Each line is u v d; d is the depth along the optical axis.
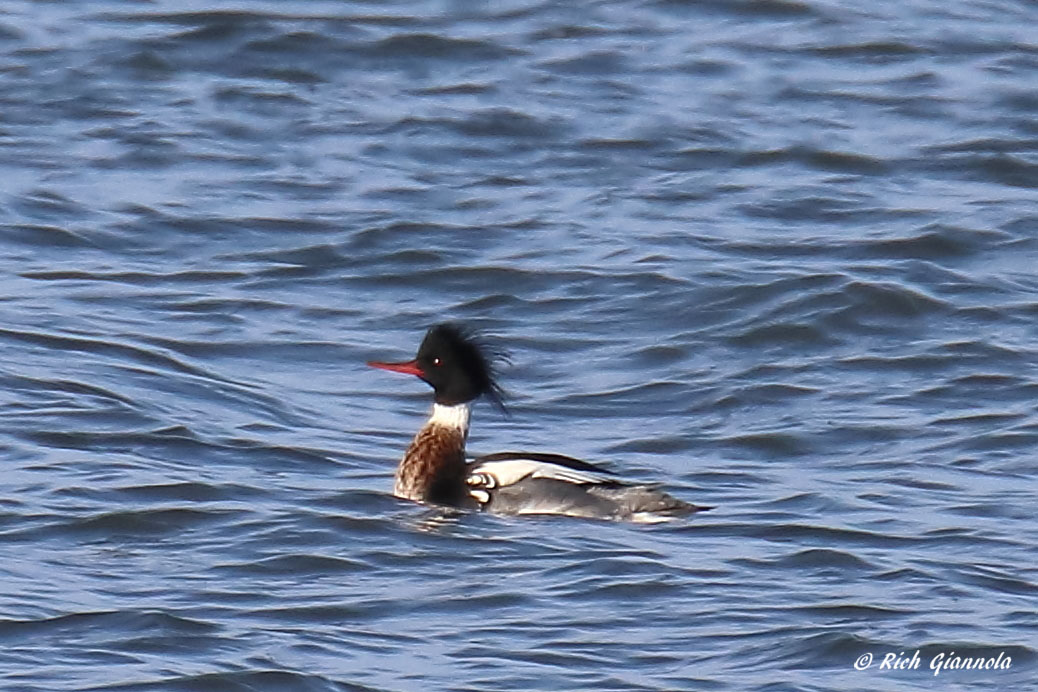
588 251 23.30
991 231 23.88
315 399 18.81
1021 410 18.67
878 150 26.80
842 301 21.39
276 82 28.98
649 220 24.44
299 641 12.29
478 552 14.21
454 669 11.88
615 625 12.70
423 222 24.14
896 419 18.47
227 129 27.31
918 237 23.59
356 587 13.39
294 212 24.52
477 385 16.03
